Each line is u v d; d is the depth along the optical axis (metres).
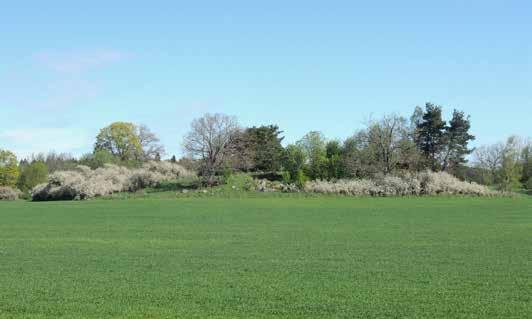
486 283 18.86
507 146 101.44
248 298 16.84
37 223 42.31
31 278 20.12
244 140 91.44
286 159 93.44
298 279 19.72
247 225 39.62
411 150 85.25
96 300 16.66
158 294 17.41
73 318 14.68
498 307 15.62
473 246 28.14
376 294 17.27
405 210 51.62
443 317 14.71
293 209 53.56
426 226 38.03
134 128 145.25
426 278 19.78
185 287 18.42
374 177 80.00
